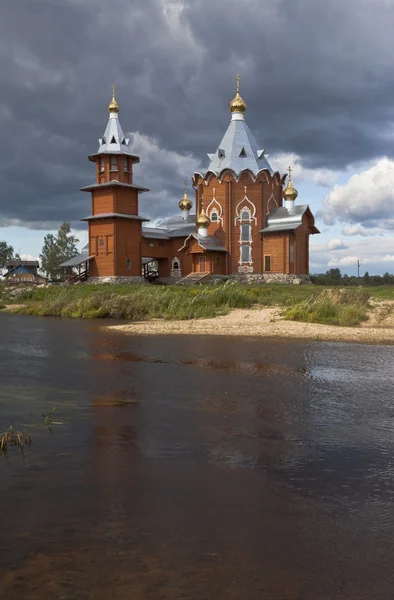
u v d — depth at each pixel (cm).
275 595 290
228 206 5931
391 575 311
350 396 812
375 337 1597
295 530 366
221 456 525
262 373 1002
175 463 503
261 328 1828
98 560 323
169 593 290
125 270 5947
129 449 543
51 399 767
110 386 870
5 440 556
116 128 6059
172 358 1186
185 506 403
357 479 466
